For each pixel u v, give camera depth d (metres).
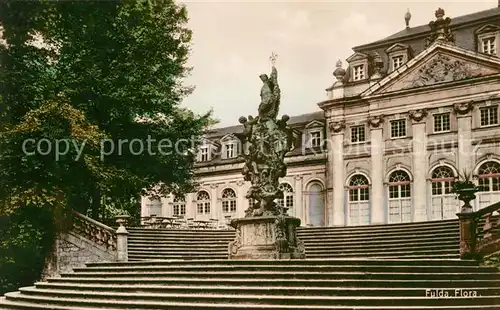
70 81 27.30
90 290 17.44
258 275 15.47
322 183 42.00
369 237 25.47
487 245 19.12
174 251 25.03
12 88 26.22
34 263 24.91
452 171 35.50
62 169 25.25
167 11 30.94
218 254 24.88
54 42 28.66
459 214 19.77
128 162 29.19
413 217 36.38
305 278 15.01
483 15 36.28
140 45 29.41
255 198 20.50
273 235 19.78
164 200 49.38
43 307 16.41
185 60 31.92
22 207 24.53
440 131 36.16
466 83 35.22
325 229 27.88
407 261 15.91
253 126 21.08
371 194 38.09
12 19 26.25
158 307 14.53
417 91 36.91
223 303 14.17
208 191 47.62
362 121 39.12
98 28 28.48
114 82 28.11
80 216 24.16
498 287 15.32
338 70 40.47
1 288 24.16
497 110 34.22
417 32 38.31
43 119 24.69
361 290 13.91
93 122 27.81
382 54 39.50
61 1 27.42
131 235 25.95
